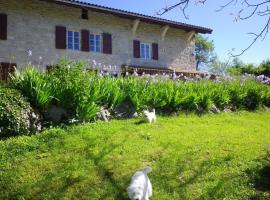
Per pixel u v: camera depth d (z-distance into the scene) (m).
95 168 7.20
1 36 19.16
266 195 6.43
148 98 11.98
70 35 21.61
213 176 7.11
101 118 10.59
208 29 26.62
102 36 22.62
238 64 33.50
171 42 25.72
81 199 6.28
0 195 6.38
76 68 10.67
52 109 9.85
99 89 10.80
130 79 12.69
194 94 13.19
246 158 8.07
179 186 6.73
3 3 19.44
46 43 20.52
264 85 18.06
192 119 12.15
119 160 7.59
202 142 9.10
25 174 6.95
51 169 7.13
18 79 10.08
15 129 8.81
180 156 7.98
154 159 7.80
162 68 24.62
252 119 13.85
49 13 20.81
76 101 10.05
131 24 23.80
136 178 6.25
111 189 6.54
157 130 9.90
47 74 10.55
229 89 15.68
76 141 8.40
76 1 20.55
